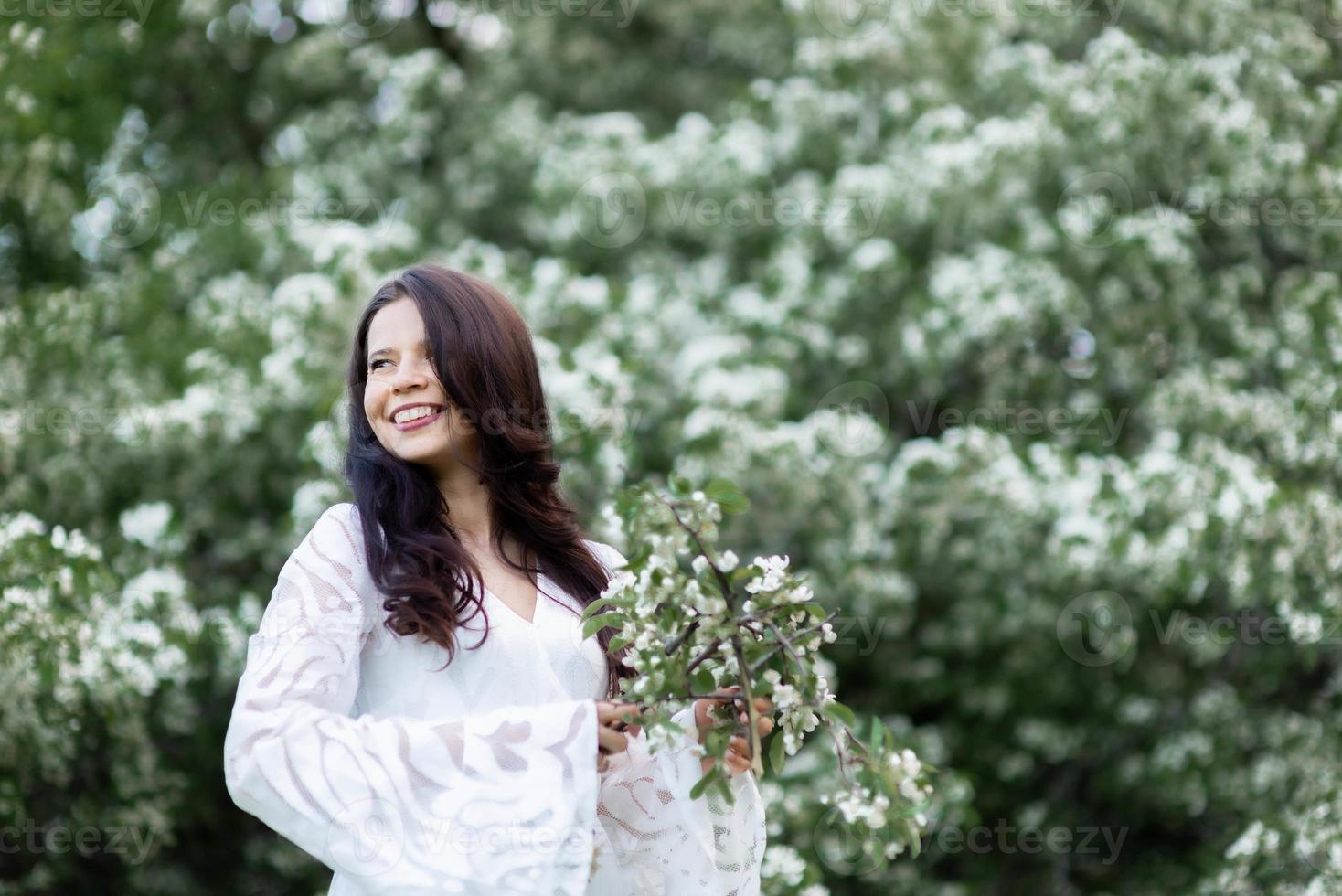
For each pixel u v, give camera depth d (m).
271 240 5.75
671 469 5.45
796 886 3.53
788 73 7.32
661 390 5.51
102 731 4.46
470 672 1.87
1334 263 5.39
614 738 1.77
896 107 6.18
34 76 5.39
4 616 3.96
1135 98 5.39
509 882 1.66
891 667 5.82
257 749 1.70
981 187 5.65
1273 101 5.38
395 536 1.93
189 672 4.59
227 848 5.22
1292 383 5.14
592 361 4.84
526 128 6.79
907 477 5.31
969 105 6.23
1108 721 5.70
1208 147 5.39
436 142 7.12
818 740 5.04
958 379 5.93
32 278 5.67
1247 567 4.74
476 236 7.01
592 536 4.50
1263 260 5.62
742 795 1.96
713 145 6.16
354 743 1.71
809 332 5.73
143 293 5.53
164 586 4.55
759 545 5.39
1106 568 5.05
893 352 5.75
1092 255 5.47
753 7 7.43
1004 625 5.46
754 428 5.15
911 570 5.56
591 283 5.54
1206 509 4.84
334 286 5.16
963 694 5.73
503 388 2.05
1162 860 5.64
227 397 5.03
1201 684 5.54
